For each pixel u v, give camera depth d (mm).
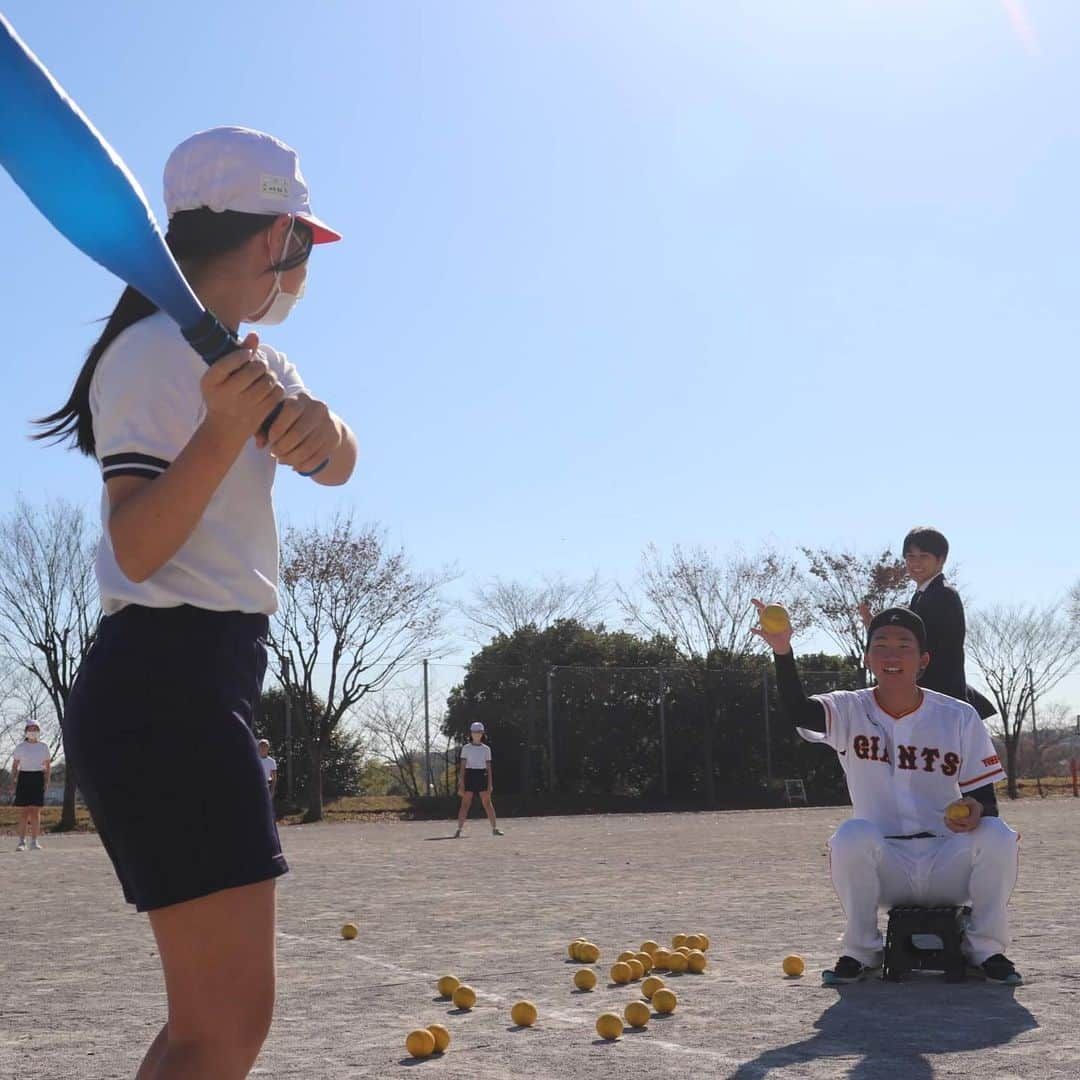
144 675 2197
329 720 40094
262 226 2416
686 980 6082
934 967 5906
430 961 6992
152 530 2057
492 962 6914
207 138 2410
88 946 8273
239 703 2266
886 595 44969
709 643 45406
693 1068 4219
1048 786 49438
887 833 5996
